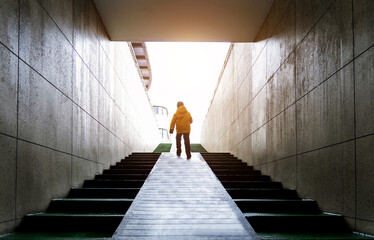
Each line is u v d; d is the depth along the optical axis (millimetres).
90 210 4789
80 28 6355
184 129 9711
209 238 3740
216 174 7770
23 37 3947
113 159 9195
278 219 4297
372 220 3502
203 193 5633
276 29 7148
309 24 5277
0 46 3418
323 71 4738
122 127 10672
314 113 5043
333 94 4418
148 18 8211
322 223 4172
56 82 5043
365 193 3633
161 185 6141
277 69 6996
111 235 3861
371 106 3533
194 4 7574
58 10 5145
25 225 3971
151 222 4219
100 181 6336
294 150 5906
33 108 4227
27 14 4051
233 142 11961
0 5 3416
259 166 8266
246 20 8258
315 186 4980
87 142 6703
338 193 4262
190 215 4520
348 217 4008
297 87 5797
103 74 8219
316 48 4988
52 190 4859
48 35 4730
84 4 6684
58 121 5117
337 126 4301
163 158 9531
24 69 3973
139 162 8984
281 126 6660
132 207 4664
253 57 9266
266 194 5738
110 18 8203
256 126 8680
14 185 3729
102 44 8234
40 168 4441
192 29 8812
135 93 13656
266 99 7828
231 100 12617
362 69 3709
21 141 3896
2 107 3457
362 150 3703
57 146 5070
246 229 4020
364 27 3672
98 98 7664
